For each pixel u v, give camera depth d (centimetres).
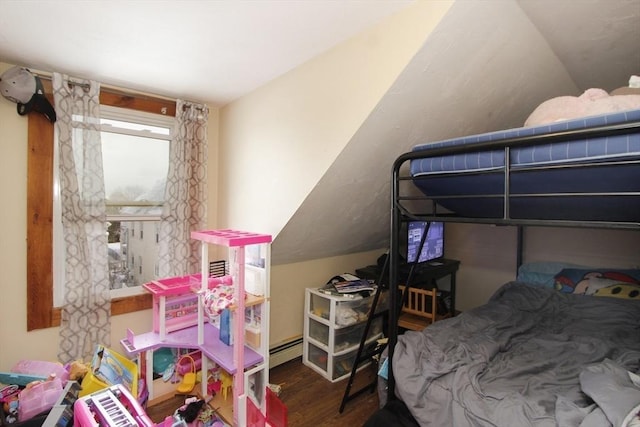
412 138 185
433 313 257
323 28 148
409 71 138
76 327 196
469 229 323
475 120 203
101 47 163
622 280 236
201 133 242
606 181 100
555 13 141
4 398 152
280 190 201
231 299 178
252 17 138
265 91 210
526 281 272
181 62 180
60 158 186
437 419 129
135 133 223
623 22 149
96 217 199
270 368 246
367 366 250
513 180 117
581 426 100
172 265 230
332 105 165
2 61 177
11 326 183
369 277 280
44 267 190
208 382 207
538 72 186
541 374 143
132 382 182
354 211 229
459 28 131
